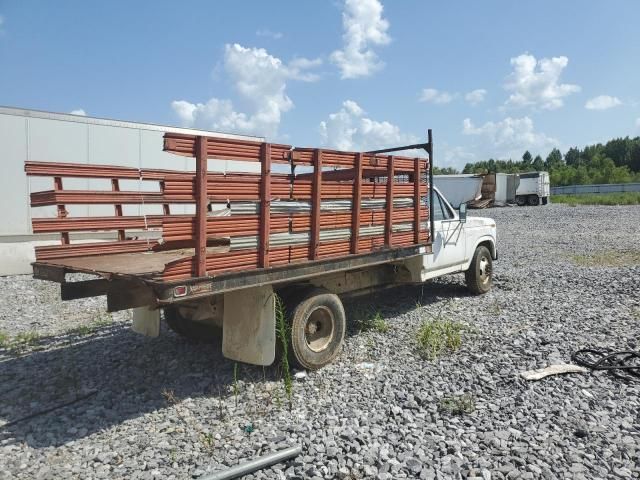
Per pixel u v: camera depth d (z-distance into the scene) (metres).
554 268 11.75
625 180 73.38
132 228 5.82
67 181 11.49
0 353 5.85
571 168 86.44
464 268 8.37
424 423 3.89
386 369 5.12
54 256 5.17
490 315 7.29
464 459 3.35
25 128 11.16
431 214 6.62
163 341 6.22
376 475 3.16
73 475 3.25
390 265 6.82
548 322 6.81
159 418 4.10
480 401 4.29
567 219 27.16
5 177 10.98
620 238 18.25
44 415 4.18
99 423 4.02
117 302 4.14
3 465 3.38
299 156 4.48
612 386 4.61
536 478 3.12
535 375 4.77
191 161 13.93
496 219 28.47
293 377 4.92
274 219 4.31
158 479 3.17
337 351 5.33
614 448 3.49
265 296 4.59
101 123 12.26
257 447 3.53
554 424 3.84
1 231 10.99
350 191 5.12
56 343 6.23
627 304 7.87
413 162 6.13
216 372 5.13
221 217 3.90
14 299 9.02
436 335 5.96
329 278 5.81
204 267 3.78
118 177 5.55
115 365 5.39
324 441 3.59
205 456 3.46
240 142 3.95
